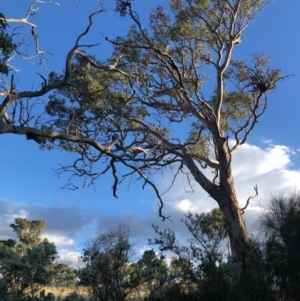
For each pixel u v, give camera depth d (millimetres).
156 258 10430
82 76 18438
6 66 10047
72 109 16797
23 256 9531
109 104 19750
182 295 10164
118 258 10000
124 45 18188
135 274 9922
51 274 9328
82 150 17266
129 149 19141
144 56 20656
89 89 18312
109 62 19203
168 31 21047
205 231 11070
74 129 17562
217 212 19891
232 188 19578
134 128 21203
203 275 10484
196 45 21234
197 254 10719
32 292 7449
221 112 22656
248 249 12453
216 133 20422
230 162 20031
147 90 20984
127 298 9812
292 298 11461
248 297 10672
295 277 11562
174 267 10703
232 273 10742
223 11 20641
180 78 19578
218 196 19531
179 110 21484
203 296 10148
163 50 20719
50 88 11969
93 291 9734
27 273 9078
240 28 20969
